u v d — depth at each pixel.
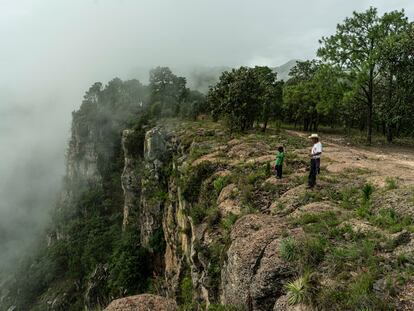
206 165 23.27
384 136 49.81
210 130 41.38
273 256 9.64
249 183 17.69
